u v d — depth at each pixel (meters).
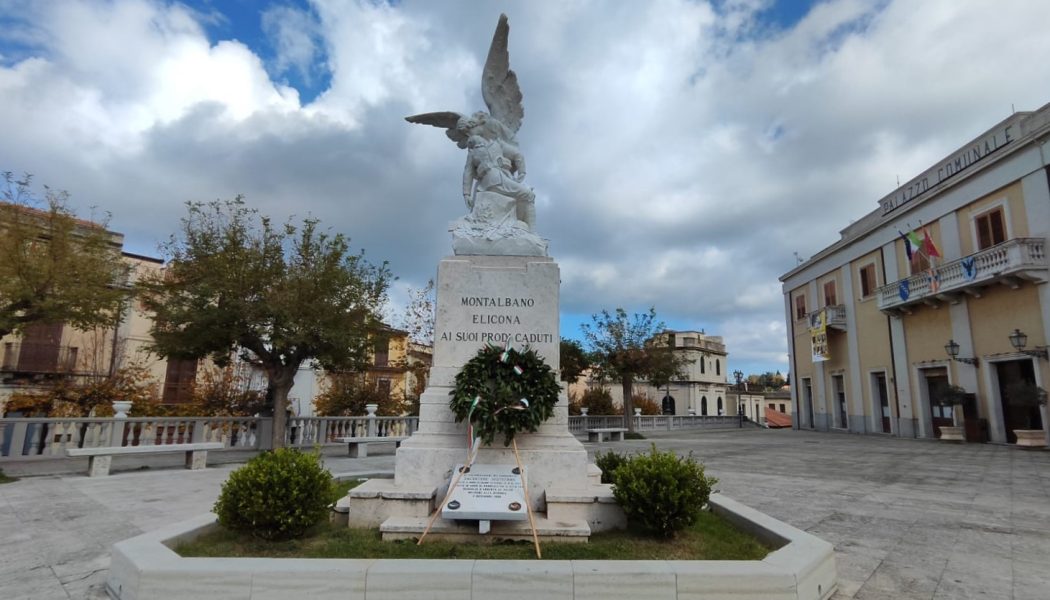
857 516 6.97
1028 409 18.53
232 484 4.75
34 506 7.43
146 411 19.89
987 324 20.09
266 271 15.38
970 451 16.52
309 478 4.86
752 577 3.60
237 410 22.45
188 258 15.63
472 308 6.93
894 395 25.27
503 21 8.20
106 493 8.50
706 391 60.88
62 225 10.93
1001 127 20.19
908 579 4.50
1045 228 17.75
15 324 10.45
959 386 20.97
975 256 19.56
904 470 11.91
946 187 21.66
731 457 15.41
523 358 6.12
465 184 7.99
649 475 5.10
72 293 10.59
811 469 12.26
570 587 3.56
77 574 4.54
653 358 26.64
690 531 5.27
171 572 3.61
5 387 20.77
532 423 5.84
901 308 24.23
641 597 3.56
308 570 3.59
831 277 31.09
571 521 5.36
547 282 7.04
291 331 14.98
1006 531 6.15
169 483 9.63
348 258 16.44
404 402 25.84
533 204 7.89
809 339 33.66
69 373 21.61
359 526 5.38
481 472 5.43
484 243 7.25
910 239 22.30
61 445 11.71
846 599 4.06
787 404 72.62
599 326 27.67
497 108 8.38
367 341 17.09
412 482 5.98
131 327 23.86
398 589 3.55
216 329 14.70
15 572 4.59
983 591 4.21
